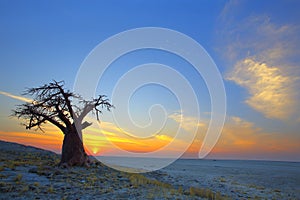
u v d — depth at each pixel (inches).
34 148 1631.4
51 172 704.4
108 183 635.5
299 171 2260.1
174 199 497.7
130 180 725.3
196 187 788.0
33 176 625.3
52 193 470.3
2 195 426.6
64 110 930.1
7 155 1112.2
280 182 1201.4
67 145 914.7
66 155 903.1
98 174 783.1
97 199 452.8
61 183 572.7
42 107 916.0
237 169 2301.9
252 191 813.9
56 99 905.5
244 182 1111.6
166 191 585.6
